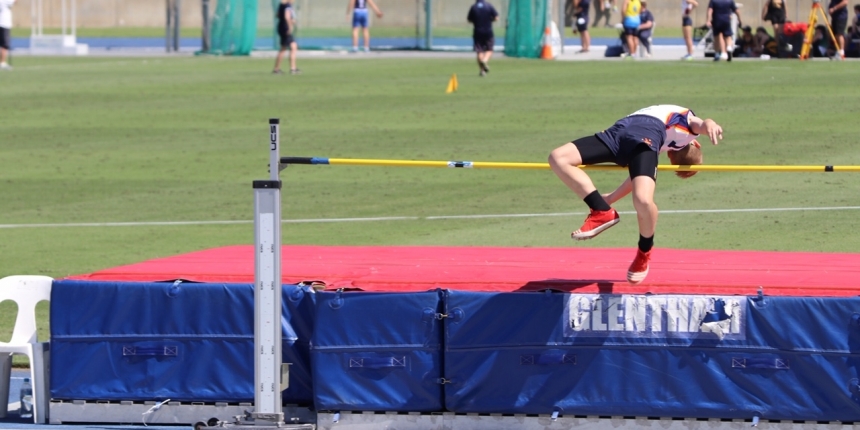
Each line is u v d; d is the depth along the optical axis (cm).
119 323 1988
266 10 9981
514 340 1880
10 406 2172
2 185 4284
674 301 1842
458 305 1891
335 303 1916
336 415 1936
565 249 2502
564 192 4012
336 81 7006
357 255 2372
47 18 15700
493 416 1908
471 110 5659
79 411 2006
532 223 3531
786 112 5275
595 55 8569
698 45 9269
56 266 3062
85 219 3716
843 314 1803
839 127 4881
